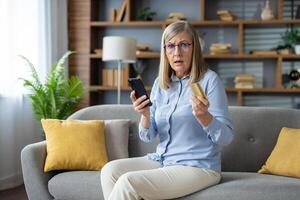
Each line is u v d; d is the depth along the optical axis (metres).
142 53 4.58
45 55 4.20
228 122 1.79
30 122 4.04
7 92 3.62
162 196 1.67
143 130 1.98
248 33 4.71
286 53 4.41
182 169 1.77
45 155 2.33
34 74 3.67
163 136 1.97
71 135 2.36
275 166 2.16
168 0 4.84
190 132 1.86
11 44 3.65
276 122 2.39
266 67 4.69
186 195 1.78
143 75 4.89
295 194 1.81
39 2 4.14
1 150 3.60
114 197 1.61
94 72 4.89
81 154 2.30
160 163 1.96
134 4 4.90
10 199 3.21
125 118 2.63
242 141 2.39
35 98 3.67
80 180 2.14
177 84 1.99
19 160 3.86
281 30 4.64
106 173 1.82
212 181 1.84
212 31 4.77
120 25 4.69
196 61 1.92
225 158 2.38
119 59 3.97
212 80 1.89
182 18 4.59
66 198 2.16
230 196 1.79
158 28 4.87
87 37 4.68
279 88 4.41
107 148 2.46
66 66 4.66
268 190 1.82
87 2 4.68
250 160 2.36
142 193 1.62
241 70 4.74
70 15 4.71
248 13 4.70
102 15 4.94
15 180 3.78
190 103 1.88
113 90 4.93
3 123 3.61
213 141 1.77
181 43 1.91
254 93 4.70
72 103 3.85
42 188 2.22
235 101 4.73
